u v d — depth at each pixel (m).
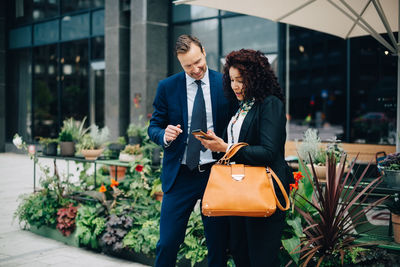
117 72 11.45
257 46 9.45
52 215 4.80
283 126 2.41
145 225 4.06
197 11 10.50
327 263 3.05
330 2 3.93
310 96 9.06
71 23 13.55
